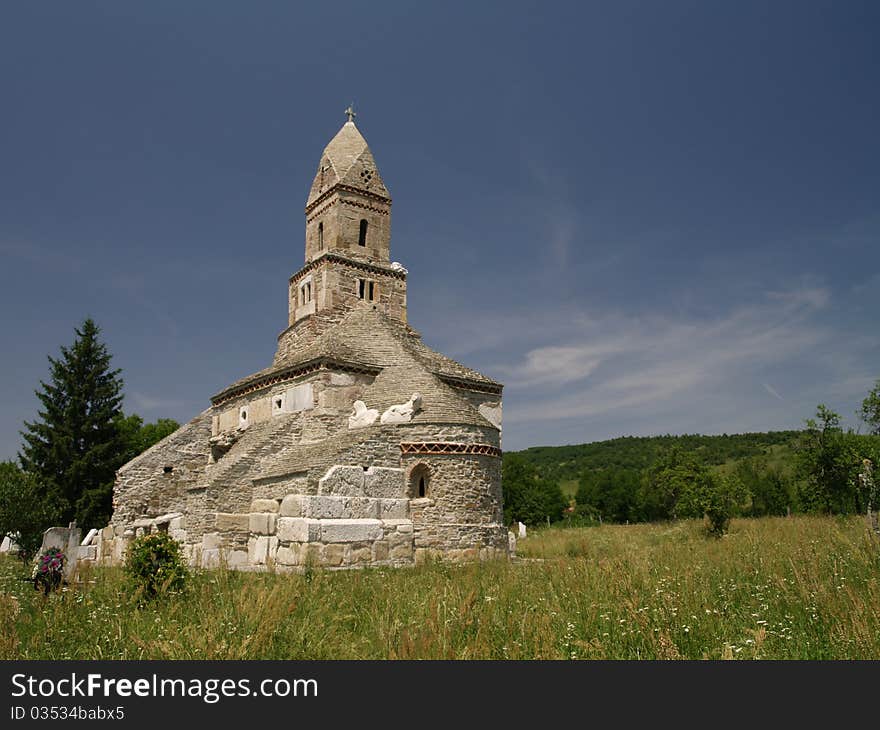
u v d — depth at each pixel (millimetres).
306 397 26078
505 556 21781
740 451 104875
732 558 14242
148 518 30484
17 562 22812
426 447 22312
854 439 33094
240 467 23234
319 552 19250
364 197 34719
